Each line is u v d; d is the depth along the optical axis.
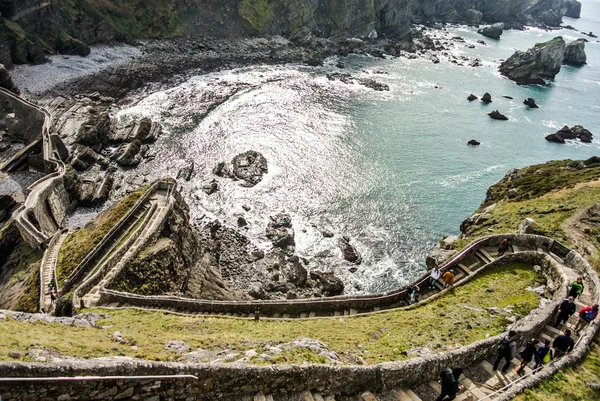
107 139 72.56
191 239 47.41
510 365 20.12
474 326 23.84
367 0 143.62
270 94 97.00
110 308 27.64
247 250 53.81
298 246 55.78
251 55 119.12
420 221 62.50
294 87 102.31
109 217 45.09
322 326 24.77
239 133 80.44
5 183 61.84
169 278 37.94
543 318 22.27
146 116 81.38
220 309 28.47
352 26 144.12
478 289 28.69
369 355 20.31
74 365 12.48
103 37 106.00
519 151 84.94
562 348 19.55
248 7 129.50
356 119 91.19
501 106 107.12
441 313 25.83
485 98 108.25
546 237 32.72
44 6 95.75
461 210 65.38
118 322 23.14
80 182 61.94
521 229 37.31
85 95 84.00
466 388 18.34
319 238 57.53
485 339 20.66
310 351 19.19
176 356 16.50
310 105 94.56
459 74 126.56
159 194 49.00
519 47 165.75
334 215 62.38
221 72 105.69
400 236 59.44
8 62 85.75
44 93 81.56
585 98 118.50
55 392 12.08
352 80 109.56
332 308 28.77
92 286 31.72
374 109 96.75
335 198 65.94
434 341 22.30
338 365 17.23
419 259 55.78
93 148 70.06
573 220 37.94
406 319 25.48
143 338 18.78
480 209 52.16
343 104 97.31
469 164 78.50
